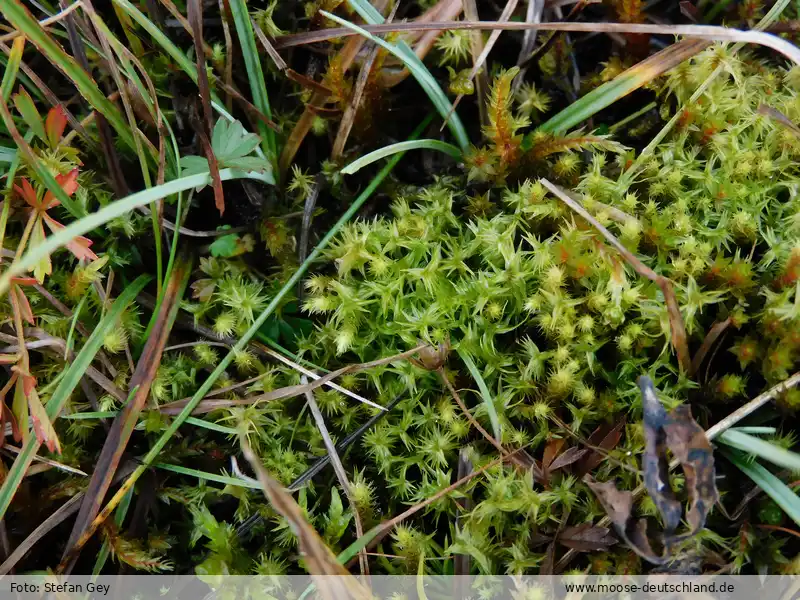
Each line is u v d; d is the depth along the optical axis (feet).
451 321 0.59
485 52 0.60
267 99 0.61
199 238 0.63
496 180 0.62
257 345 0.60
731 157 0.61
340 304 0.59
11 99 0.62
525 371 0.58
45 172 0.54
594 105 0.61
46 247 0.47
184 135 0.64
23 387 0.55
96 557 0.58
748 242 0.60
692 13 0.65
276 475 0.58
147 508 0.58
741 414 0.56
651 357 0.59
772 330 0.57
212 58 0.62
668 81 0.62
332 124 0.64
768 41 0.54
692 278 0.57
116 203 0.50
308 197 0.62
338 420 0.59
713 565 0.56
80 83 0.55
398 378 0.60
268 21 0.61
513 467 0.57
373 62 0.60
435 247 0.60
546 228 0.61
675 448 0.52
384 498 0.59
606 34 0.66
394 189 0.63
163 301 0.59
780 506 0.55
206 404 0.59
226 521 0.59
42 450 0.59
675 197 0.61
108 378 0.59
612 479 0.55
